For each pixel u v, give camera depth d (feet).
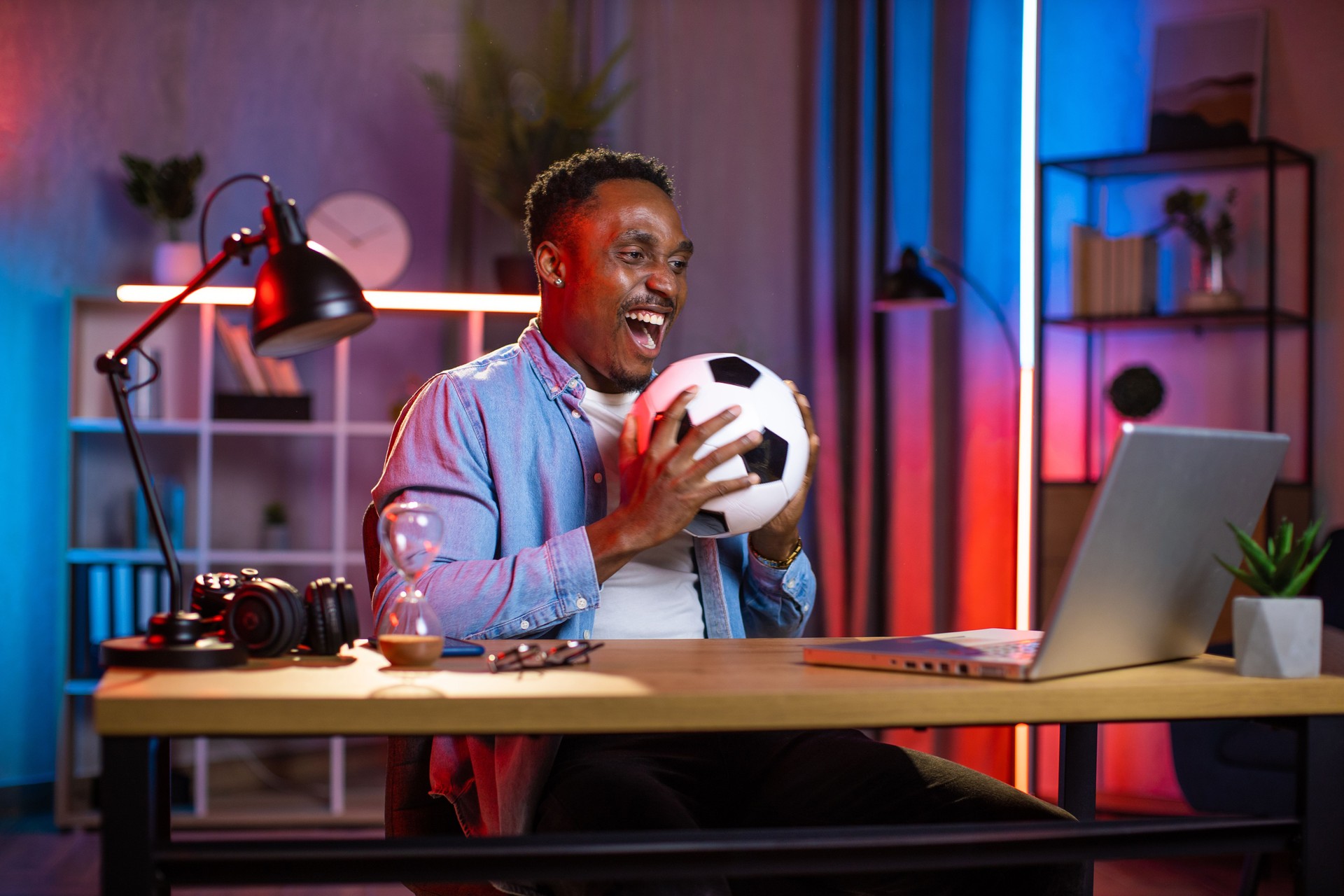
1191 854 3.73
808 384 14.02
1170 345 12.48
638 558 5.50
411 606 3.83
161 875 3.27
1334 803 3.75
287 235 4.22
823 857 3.51
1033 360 11.84
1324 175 11.83
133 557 11.62
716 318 14.25
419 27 14.20
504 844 3.37
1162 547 3.73
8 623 12.33
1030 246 12.89
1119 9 12.71
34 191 12.69
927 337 13.67
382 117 14.17
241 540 13.51
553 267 5.69
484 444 5.33
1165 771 12.27
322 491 13.91
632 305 5.53
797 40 14.14
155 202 12.39
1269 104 12.05
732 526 4.81
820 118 14.05
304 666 3.85
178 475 13.20
